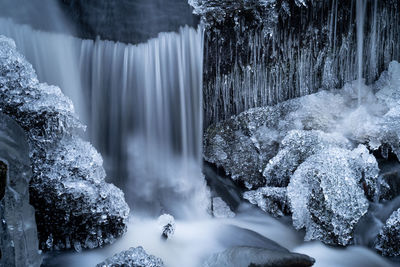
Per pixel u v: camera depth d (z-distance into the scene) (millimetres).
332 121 5680
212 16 5457
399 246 4363
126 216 4480
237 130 5891
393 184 5141
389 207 5008
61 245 4246
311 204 4660
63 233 4211
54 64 5031
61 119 4137
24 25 4785
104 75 5352
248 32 5492
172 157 5824
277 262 3477
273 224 5160
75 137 4359
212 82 5785
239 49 5602
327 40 5656
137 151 5637
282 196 5281
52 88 4219
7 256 3059
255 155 5777
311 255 4492
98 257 4211
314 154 4949
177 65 5594
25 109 3949
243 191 5762
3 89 3896
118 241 4484
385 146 5477
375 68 6027
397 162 5430
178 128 5789
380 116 5598
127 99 5504
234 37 5531
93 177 4203
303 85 5863
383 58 6012
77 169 4113
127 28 5375
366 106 5754
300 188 4855
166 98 5645
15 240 3131
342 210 4520
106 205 4281
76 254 4211
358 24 5684
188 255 4422
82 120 5336
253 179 5762
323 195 4543
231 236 4875
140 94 5535
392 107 5551
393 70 5758
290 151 5355
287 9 5332
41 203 3990
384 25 5832
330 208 4512
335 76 5906
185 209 5387
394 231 4383
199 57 5629
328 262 4371
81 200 4102
